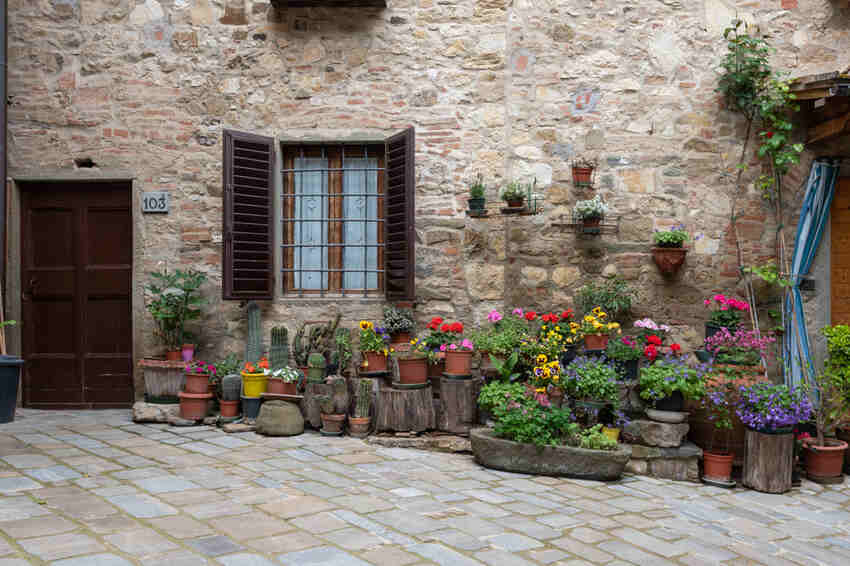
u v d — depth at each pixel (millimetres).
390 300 5746
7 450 4438
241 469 4141
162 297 5730
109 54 5949
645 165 5891
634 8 5895
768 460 4477
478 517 3436
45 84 5957
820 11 5820
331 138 5902
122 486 3688
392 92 5898
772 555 3254
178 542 2887
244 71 5945
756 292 5852
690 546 3254
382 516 3363
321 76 5918
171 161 5953
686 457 4625
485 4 5867
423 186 5875
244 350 5902
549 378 4836
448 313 5824
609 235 5891
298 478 3988
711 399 4676
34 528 2990
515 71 5930
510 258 5914
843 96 5152
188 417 5363
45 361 6062
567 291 5887
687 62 5883
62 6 5953
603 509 3742
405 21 5898
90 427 5227
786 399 4504
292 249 6051
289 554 2805
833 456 4777
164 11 5949
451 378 5070
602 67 5898
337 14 5918
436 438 4988
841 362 4969
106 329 6074
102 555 2703
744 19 5852
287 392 5320
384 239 5941
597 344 5270
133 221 5938
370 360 5430
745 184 5867
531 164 5914
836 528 3793
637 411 4984
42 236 6094
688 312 5855
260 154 5809
